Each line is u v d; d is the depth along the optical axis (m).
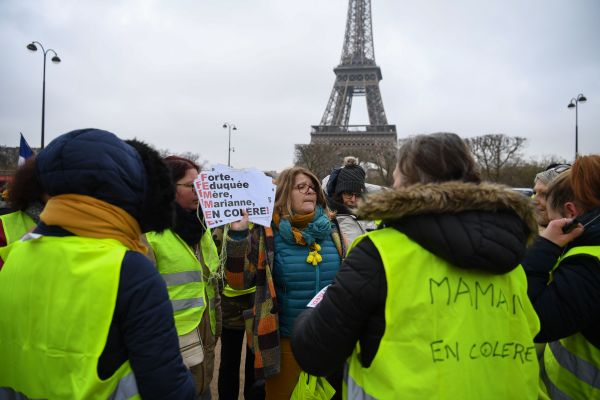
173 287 3.35
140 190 2.08
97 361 1.75
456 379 1.81
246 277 3.77
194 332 3.41
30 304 1.89
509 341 1.96
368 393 1.89
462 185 1.88
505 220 1.88
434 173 2.12
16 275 1.96
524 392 1.93
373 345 1.91
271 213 3.71
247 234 3.73
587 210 2.59
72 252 1.86
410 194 1.85
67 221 1.91
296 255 3.73
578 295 2.15
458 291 1.89
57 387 1.79
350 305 1.89
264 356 3.49
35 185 2.96
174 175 3.63
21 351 1.90
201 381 3.46
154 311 1.86
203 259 4.00
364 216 1.98
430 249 1.87
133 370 1.84
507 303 2.00
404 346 1.83
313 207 3.87
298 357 2.11
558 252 2.36
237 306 4.62
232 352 4.66
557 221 2.41
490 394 1.85
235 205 3.66
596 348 2.42
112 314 1.79
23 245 2.03
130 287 1.84
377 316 1.90
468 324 1.87
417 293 1.85
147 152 2.27
